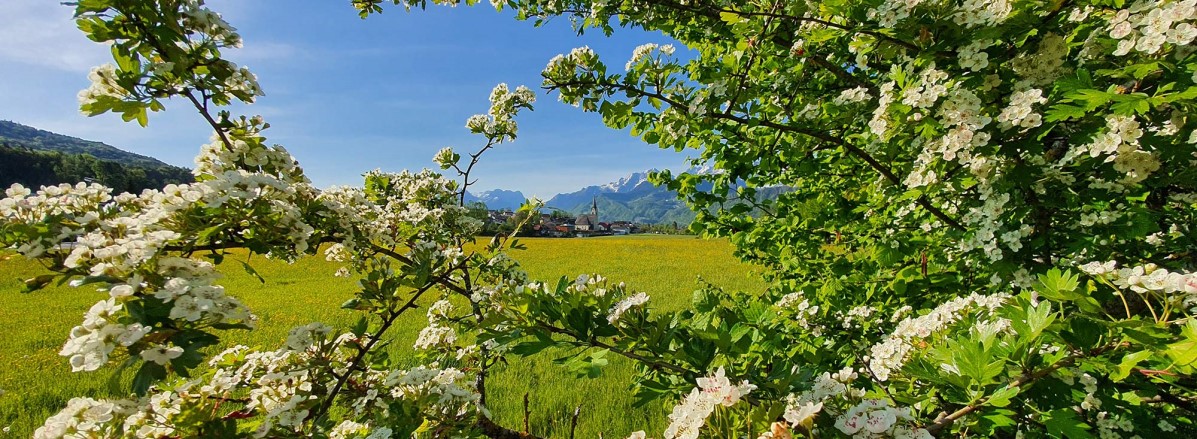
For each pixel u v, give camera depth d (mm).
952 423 1585
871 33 2084
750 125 2736
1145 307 1900
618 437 4859
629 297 1900
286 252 1745
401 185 3750
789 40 3080
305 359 2047
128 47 1401
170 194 1473
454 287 2732
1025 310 1438
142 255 1298
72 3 1323
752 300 3857
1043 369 1386
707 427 1330
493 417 5367
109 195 1560
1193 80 1572
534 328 1762
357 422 2311
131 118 1516
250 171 1760
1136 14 1754
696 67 3508
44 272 1457
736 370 1696
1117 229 1989
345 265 2773
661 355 1697
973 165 2047
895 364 1898
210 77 1586
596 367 1612
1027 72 2000
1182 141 1788
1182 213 2221
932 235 3039
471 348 3352
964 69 2119
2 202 1379
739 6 3047
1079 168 2061
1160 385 1779
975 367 1320
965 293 2928
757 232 4094
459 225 3584
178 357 1181
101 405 1606
